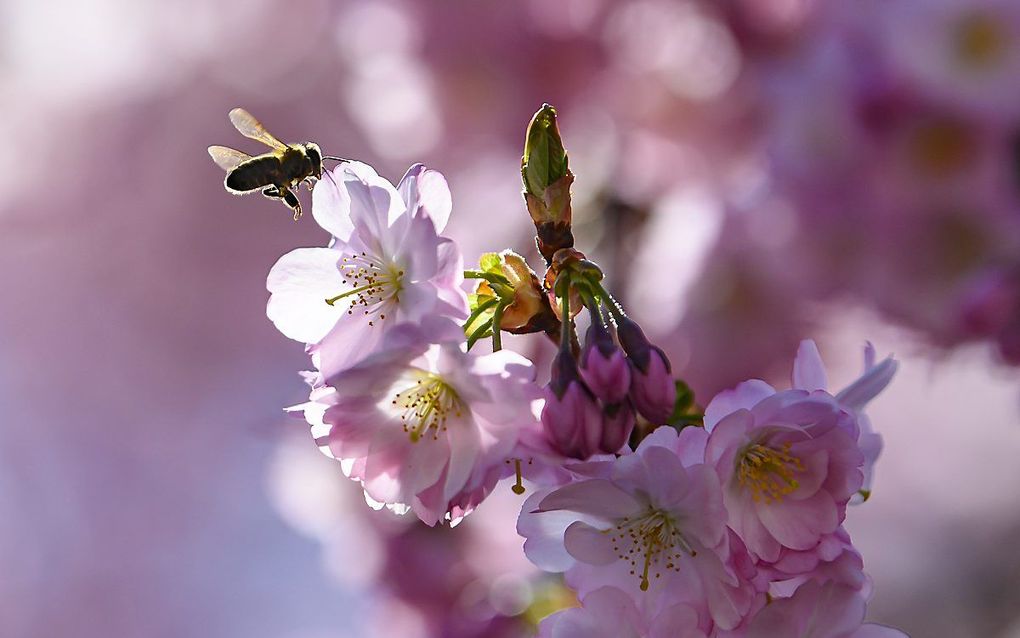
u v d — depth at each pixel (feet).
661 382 1.43
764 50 1.86
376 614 2.31
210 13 3.02
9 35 3.03
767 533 1.44
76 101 3.10
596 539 1.45
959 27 1.71
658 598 1.45
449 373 1.44
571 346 1.44
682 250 1.91
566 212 1.47
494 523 2.19
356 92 2.27
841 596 1.44
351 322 1.47
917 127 1.74
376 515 2.31
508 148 2.05
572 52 1.96
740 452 1.45
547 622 1.46
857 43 1.75
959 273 1.75
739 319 1.87
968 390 3.13
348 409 1.46
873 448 1.51
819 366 1.50
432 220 1.47
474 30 1.97
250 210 3.25
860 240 1.78
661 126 1.91
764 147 1.83
